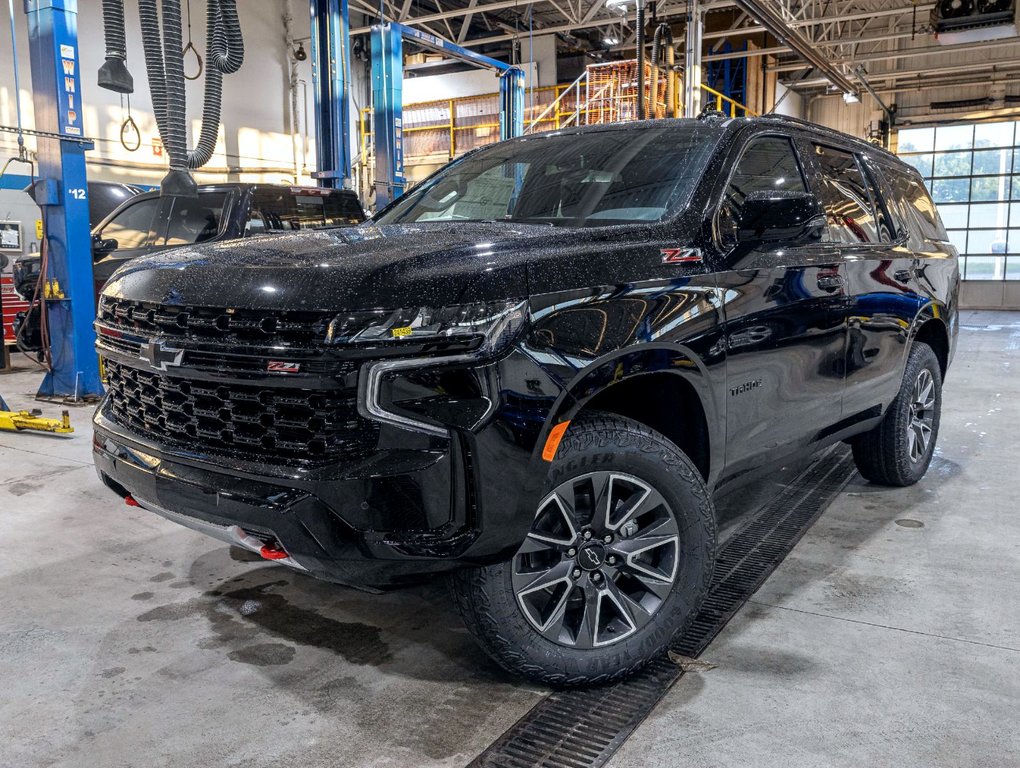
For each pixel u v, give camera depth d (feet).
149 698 7.38
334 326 6.22
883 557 10.75
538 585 7.07
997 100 70.95
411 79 62.49
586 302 7.00
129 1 43.88
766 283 8.89
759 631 8.61
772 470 9.77
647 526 7.62
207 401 7.07
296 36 54.08
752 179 9.45
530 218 9.32
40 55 21.56
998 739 6.64
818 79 72.33
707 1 50.03
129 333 7.65
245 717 7.06
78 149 22.07
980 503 13.14
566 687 7.43
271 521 6.46
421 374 6.28
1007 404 22.07
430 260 6.61
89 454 16.58
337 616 9.11
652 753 6.47
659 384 8.22
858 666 7.86
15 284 29.68
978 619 8.89
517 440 6.48
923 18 62.34
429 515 6.37
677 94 35.27
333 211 26.14
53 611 9.23
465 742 6.66
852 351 10.75
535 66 67.21
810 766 6.29
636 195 8.87
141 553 11.04
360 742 6.67
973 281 72.59
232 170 49.98
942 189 73.77
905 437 13.33
